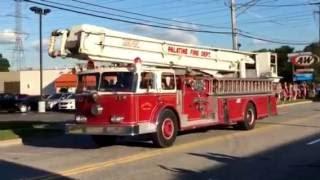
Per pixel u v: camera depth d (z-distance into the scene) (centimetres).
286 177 1123
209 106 1956
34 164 1362
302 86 5978
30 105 4809
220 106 2025
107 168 1261
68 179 1127
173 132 1692
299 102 4950
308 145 1652
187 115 1798
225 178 1113
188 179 1104
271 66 2659
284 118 2820
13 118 3544
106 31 1681
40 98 4691
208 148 1611
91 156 1491
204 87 1922
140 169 1237
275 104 2527
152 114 1627
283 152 1499
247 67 2645
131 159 1404
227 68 2377
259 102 2323
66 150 1666
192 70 2041
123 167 1272
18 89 8731
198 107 1873
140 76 1605
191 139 1858
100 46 1662
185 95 1791
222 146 1653
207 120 1938
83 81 1669
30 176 1177
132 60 1761
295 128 2227
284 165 1273
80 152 1598
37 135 2103
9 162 1409
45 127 2430
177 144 1719
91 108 1622
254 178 1112
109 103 1598
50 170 1250
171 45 1952
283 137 1881
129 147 1680
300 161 1334
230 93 2098
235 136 1947
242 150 1552
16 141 1919
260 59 2647
